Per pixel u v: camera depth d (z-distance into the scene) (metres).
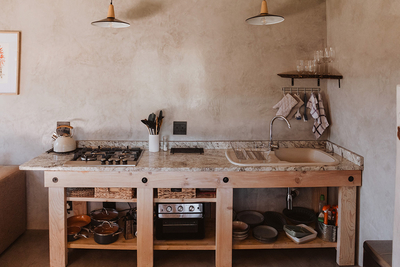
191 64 2.94
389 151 2.12
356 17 2.45
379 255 1.75
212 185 2.39
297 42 2.95
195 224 2.56
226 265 2.49
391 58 2.07
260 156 2.81
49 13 2.87
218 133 3.02
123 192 2.45
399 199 1.44
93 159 2.49
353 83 2.53
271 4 2.92
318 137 2.97
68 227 2.69
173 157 2.66
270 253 2.75
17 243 2.84
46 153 2.78
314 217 2.88
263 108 3.00
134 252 2.78
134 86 2.95
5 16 2.86
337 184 2.43
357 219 2.53
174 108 2.98
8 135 2.96
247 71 2.96
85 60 2.91
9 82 2.91
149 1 2.88
